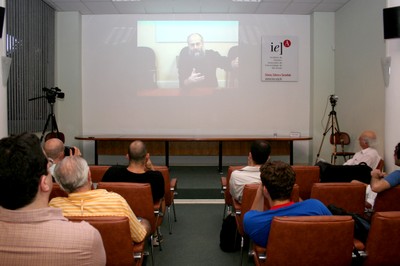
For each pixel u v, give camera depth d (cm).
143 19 695
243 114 705
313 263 151
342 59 652
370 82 547
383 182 221
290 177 167
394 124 377
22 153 85
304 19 701
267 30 698
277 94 704
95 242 93
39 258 88
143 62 698
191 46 697
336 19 676
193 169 674
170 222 335
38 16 602
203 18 695
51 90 566
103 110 702
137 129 705
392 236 153
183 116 704
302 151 718
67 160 166
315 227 145
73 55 679
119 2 626
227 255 273
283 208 164
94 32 694
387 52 384
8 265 88
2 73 392
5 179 84
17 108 538
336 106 680
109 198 164
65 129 685
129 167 258
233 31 697
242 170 264
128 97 702
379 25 518
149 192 221
